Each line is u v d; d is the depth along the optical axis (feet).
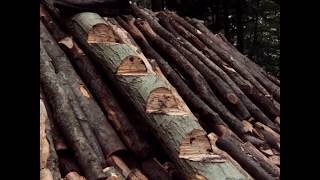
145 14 19.33
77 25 14.46
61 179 10.22
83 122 11.87
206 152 10.93
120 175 10.94
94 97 13.23
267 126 17.07
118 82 12.60
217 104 15.99
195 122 11.23
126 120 12.34
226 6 39.73
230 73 19.33
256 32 42.86
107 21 15.94
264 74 24.09
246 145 14.51
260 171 12.79
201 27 23.62
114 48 13.14
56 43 14.84
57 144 11.18
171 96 11.89
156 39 17.53
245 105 17.49
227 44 24.81
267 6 42.32
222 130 14.49
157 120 11.42
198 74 16.74
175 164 10.94
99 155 11.19
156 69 15.65
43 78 12.50
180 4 39.52
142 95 11.87
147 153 11.76
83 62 14.05
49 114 11.82
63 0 14.70
